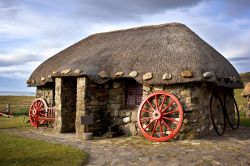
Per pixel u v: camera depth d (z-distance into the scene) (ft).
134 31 53.62
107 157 29.14
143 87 41.86
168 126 38.83
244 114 80.18
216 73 40.50
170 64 40.14
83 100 42.50
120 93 44.91
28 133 45.60
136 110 42.75
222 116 46.75
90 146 34.63
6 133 45.06
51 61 57.77
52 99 55.16
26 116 76.74
